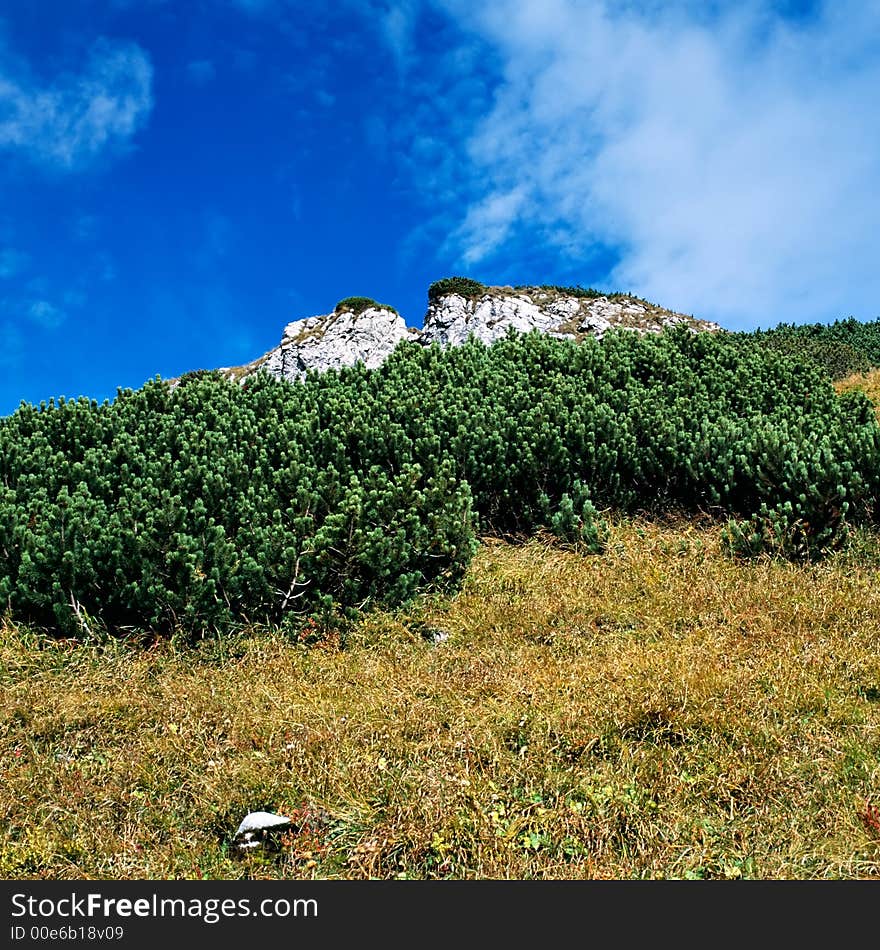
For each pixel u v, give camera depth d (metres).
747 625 7.13
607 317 36.56
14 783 5.20
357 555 7.82
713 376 13.83
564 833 4.64
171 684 6.44
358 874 4.41
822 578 7.98
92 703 6.07
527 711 5.73
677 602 7.64
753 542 8.68
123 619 7.34
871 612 7.21
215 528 7.59
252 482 9.28
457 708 5.89
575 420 10.72
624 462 10.51
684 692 5.75
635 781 4.99
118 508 8.33
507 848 4.45
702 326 36.62
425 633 7.57
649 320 36.59
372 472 9.07
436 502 8.77
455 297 38.62
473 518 8.84
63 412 11.17
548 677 6.21
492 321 36.19
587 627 7.36
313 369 14.64
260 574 7.48
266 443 10.73
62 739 5.80
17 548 7.60
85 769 5.42
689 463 10.12
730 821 4.68
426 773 5.07
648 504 10.48
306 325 42.03
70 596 7.21
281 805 4.92
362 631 7.48
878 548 8.60
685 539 9.39
